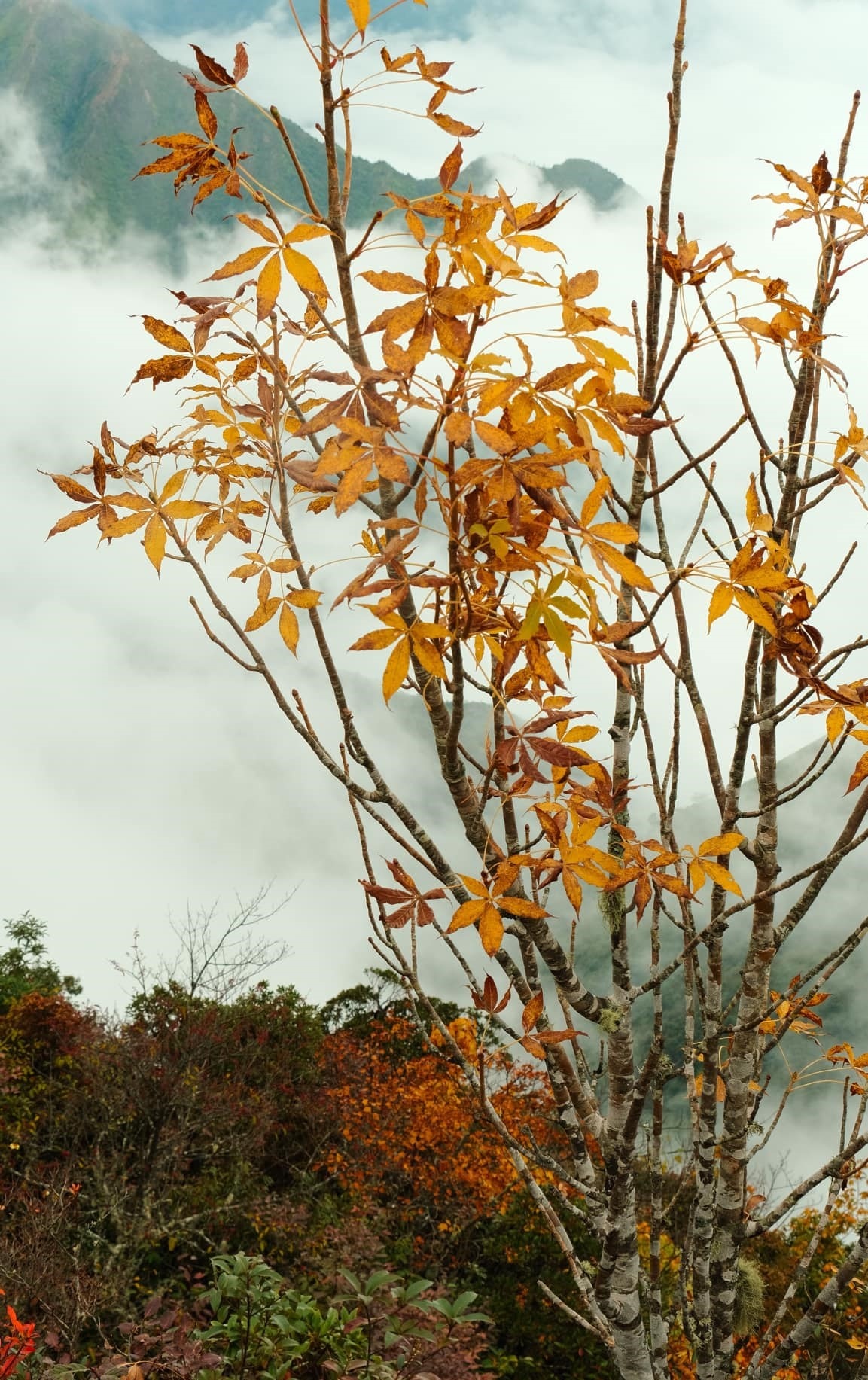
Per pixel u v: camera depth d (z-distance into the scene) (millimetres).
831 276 1947
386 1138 12445
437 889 1604
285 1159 12383
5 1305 5223
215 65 1316
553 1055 2148
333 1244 8914
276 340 1709
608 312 1391
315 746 1694
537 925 1882
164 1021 11227
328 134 1361
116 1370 3387
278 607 1632
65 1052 11945
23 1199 6879
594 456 1370
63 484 1661
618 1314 2150
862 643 1661
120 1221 8445
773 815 2184
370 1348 3637
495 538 1396
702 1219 2412
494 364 1337
